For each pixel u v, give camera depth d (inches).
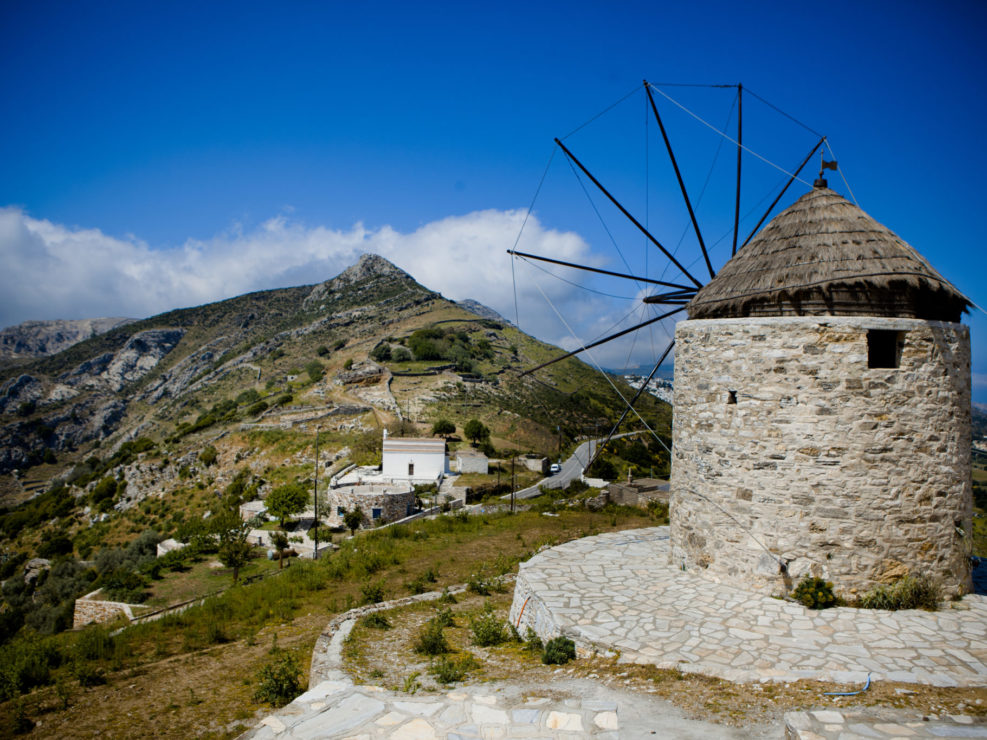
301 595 689.0
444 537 941.8
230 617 644.7
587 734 248.5
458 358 4379.9
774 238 466.9
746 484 437.1
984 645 344.5
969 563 426.9
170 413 5447.8
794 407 419.5
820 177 482.9
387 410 3186.5
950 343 416.8
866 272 413.1
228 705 413.4
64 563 1737.2
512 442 2844.5
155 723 393.7
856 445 405.7
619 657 342.6
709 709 281.9
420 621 520.7
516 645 421.4
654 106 627.8
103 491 2942.9
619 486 1323.8
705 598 425.1
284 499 1603.1
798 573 416.2
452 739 244.2
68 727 397.1
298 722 268.1
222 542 1355.8
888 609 395.5
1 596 1784.0
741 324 444.8
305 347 6146.7
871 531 402.9
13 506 3890.3
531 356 5236.2
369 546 894.4
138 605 1077.1
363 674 377.1
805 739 235.9
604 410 3954.2
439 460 2110.0
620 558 533.6
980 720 257.9
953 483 413.4
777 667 319.9
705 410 468.8
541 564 514.6
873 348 453.1
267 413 3452.3
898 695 284.7
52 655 551.2
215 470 2751.0
